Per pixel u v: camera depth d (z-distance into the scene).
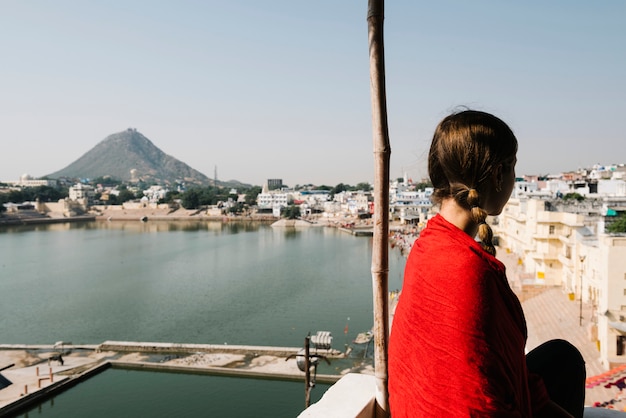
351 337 38.47
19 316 46.38
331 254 86.00
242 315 45.56
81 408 28.03
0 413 26.48
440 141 1.78
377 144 2.51
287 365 32.94
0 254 87.69
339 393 2.92
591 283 30.09
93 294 54.78
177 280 62.34
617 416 2.76
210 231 134.75
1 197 177.12
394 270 72.50
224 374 32.25
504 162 1.73
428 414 1.44
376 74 2.47
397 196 136.38
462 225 1.71
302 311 46.59
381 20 2.45
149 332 41.09
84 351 36.81
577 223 36.00
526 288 37.72
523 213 51.72
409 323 1.57
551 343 2.21
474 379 1.36
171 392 29.92
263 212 182.00
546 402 1.75
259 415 26.75
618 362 20.91
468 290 1.43
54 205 181.12
